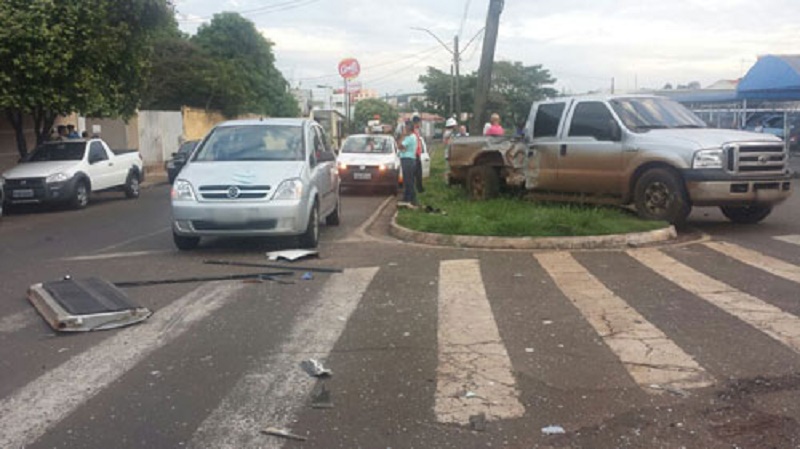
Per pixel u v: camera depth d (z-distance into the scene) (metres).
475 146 15.21
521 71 63.56
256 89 52.47
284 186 9.59
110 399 4.61
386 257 9.41
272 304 6.95
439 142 64.12
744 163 10.55
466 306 6.79
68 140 19.20
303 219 9.69
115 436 4.08
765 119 32.88
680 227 11.64
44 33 16.94
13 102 17.47
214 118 42.50
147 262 9.34
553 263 8.78
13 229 13.94
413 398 4.59
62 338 5.94
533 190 13.42
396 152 21.95
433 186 19.41
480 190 15.19
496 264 8.79
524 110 61.34
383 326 6.17
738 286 7.43
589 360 5.23
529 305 6.79
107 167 19.50
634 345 5.54
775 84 24.81
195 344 5.73
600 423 4.19
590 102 12.38
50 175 17.16
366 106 92.50
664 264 8.62
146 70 22.09
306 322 6.32
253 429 4.16
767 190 10.72
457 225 10.80
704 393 4.59
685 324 6.08
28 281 8.34
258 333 6.02
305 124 11.35
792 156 29.95
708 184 10.52
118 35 19.28
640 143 11.29
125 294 7.29
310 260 9.25
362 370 5.10
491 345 5.61
